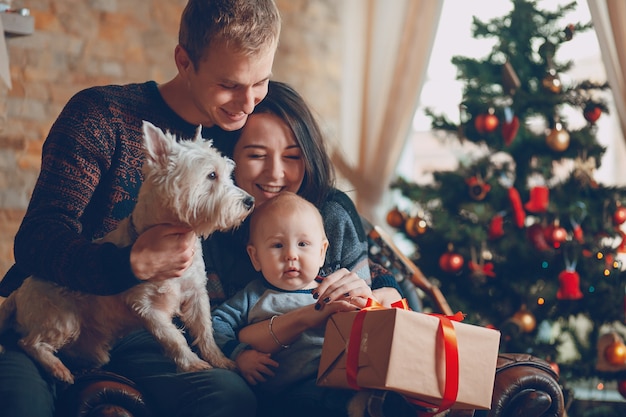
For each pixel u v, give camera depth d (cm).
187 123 232
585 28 412
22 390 183
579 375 390
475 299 398
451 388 181
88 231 219
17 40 457
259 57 206
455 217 405
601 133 598
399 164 581
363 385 183
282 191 237
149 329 198
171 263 185
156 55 505
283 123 240
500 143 401
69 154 209
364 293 207
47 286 197
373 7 559
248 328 218
